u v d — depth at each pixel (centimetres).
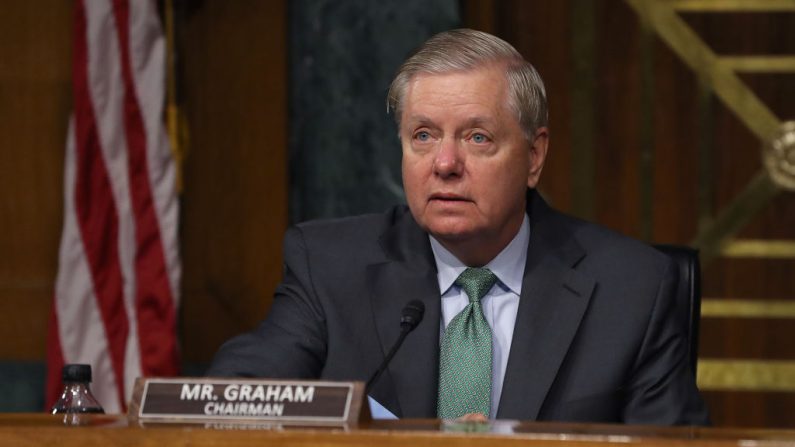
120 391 1196
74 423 450
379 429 415
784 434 418
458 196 588
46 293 1331
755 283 1401
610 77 1405
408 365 602
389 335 614
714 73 1396
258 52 1331
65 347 1198
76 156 1210
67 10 1336
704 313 1407
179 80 1324
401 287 627
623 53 1403
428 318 613
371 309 624
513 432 406
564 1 1405
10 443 421
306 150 1328
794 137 1387
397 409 595
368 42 1319
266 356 619
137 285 1207
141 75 1220
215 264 1339
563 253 632
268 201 1334
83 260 1205
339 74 1321
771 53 1395
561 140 1408
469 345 606
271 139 1330
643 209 1401
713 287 1405
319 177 1324
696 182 1398
